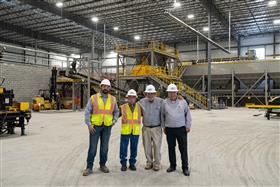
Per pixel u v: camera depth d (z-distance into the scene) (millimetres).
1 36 36031
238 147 8047
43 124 13938
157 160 5566
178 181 4863
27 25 32500
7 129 10617
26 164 6055
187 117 5414
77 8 27047
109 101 5457
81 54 48000
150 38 39531
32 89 27000
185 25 17453
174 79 28453
